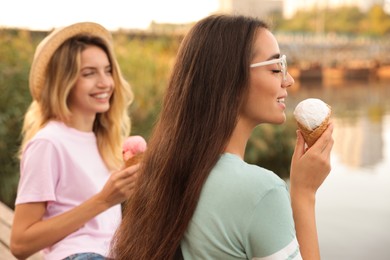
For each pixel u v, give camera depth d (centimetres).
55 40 244
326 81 5112
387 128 2034
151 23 1153
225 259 133
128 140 214
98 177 243
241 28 144
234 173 134
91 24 253
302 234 142
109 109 261
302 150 150
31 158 226
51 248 225
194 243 135
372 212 908
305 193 146
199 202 135
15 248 219
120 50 957
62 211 231
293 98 2945
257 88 142
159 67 918
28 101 661
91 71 248
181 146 140
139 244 142
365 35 6788
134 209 147
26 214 221
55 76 243
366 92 3834
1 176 625
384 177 1231
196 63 144
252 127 147
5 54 768
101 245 227
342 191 1084
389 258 687
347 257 694
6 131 630
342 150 1595
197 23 150
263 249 130
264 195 130
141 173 149
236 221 131
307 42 5078
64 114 242
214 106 140
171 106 146
